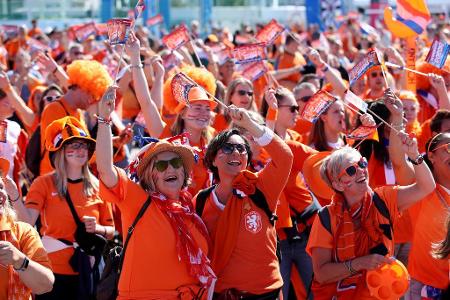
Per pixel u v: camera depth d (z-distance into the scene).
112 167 4.99
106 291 5.56
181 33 9.48
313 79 10.05
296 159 6.70
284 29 9.16
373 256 5.19
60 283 6.38
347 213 5.30
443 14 21.98
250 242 5.18
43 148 7.86
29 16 26.86
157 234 5.00
